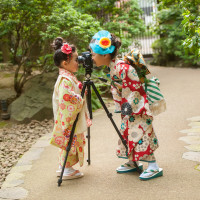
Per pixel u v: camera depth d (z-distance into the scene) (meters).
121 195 2.75
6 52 11.59
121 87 3.02
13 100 7.20
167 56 14.16
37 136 5.40
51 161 3.91
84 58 3.08
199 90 7.88
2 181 3.50
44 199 2.83
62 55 3.04
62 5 6.92
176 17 13.23
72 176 3.21
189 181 2.89
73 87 3.08
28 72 8.02
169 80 9.98
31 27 6.97
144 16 15.15
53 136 3.10
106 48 2.92
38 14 6.65
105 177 3.17
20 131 5.73
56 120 3.10
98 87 7.29
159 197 2.64
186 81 9.49
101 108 6.77
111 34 3.04
